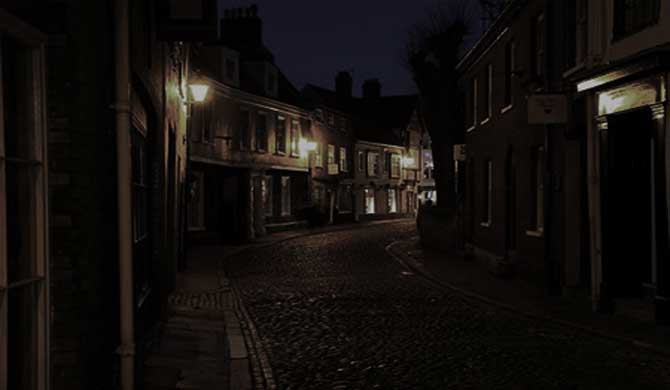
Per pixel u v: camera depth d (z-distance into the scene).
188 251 25.48
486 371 7.92
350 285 16.19
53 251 4.99
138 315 7.28
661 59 9.99
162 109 10.68
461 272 18.62
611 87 11.65
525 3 16.09
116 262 6.26
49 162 4.96
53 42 4.92
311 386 7.43
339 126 47.66
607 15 11.76
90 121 5.16
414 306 12.92
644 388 7.14
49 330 4.81
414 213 63.00
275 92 36.91
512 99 17.61
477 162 22.42
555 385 7.29
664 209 10.41
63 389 4.98
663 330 10.05
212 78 28.64
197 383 7.46
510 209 18.34
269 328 10.73
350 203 50.25
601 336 9.90
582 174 13.27
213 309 12.36
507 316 11.77
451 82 29.31
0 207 4.09
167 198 12.95
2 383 4.10
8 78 4.39
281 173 37.75
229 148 30.91
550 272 14.06
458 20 29.56
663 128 10.39
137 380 7.02
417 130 62.91
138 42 7.01
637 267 11.77
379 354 8.88
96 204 5.29
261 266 20.84
